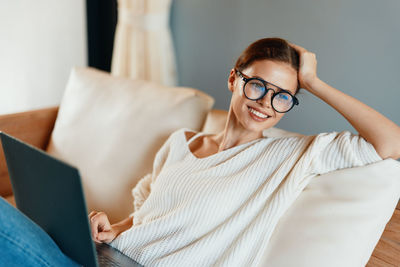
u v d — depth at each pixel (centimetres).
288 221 105
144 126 156
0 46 273
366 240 99
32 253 82
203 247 105
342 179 103
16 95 288
